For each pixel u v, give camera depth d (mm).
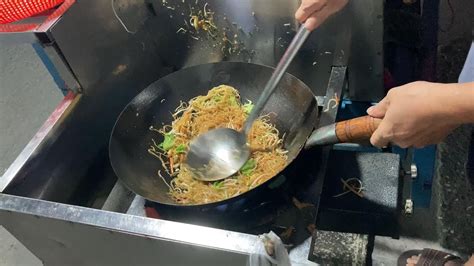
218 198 675
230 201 598
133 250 590
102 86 759
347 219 652
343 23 726
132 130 743
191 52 891
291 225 636
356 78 806
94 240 602
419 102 495
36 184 661
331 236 680
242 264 521
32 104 1630
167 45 878
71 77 696
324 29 744
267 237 484
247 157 719
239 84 812
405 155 928
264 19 779
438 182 1117
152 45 858
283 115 757
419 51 968
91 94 738
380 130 540
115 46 770
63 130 693
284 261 496
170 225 531
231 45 853
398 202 654
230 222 657
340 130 575
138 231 534
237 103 800
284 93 757
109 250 620
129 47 803
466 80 780
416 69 945
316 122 664
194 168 725
